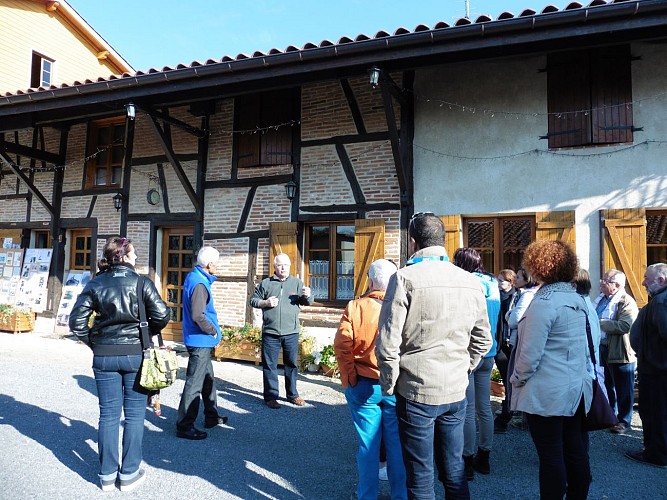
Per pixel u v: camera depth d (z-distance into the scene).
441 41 4.98
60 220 9.19
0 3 10.82
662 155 5.50
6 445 3.71
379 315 2.48
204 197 7.81
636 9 4.34
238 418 4.45
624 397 4.25
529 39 4.76
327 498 2.99
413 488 2.29
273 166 7.36
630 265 5.46
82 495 2.96
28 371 6.01
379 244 6.49
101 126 9.07
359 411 2.73
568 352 2.44
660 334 3.40
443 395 2.26
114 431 3.06
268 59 5.54
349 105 6.89
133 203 8.45
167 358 3.14
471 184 6.22
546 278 2.57
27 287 9.30
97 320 3.09
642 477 3.35
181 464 3.45
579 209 5.77
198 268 4.06
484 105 6.21
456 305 2.30
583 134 5.77
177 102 6.66
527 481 3.26
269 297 4.84
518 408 2.47
